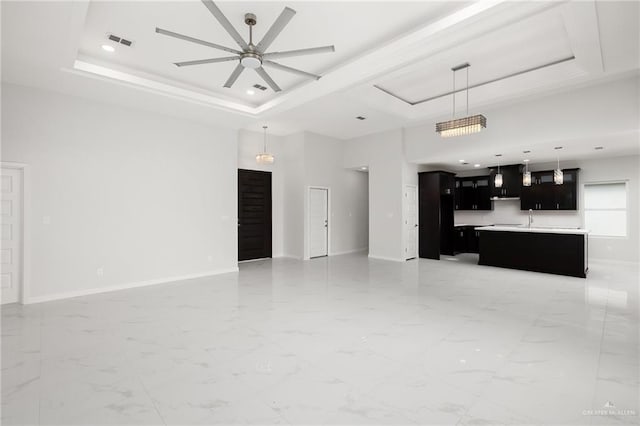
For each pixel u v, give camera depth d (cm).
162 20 334
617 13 297
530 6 289
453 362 261
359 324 347
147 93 468
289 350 285
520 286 511
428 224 800
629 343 294
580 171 745
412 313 382
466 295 460
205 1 237
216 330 332
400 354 276
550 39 393
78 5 279
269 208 822
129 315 380
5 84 420
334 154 866
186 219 587
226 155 646
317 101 556
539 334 316
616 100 473
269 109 556
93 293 482
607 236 718
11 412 198
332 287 512
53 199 452
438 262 744
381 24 344
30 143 436
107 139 501
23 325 348
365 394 217
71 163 468
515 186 811
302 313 385
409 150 750
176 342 303
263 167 809
